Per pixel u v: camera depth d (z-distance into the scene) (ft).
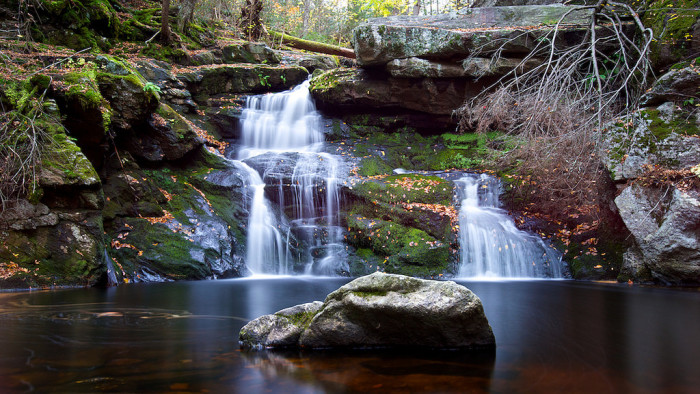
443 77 42.27
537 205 34.91
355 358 11.16
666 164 27.89
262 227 35.22
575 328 15.12
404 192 36.01
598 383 9.55
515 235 33.40
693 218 25.62
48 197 25.94
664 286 26.66
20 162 24.80
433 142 46.26
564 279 30.99
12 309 18.28
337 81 45.78
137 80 32.48
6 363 10.87
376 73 45.29
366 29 42.34
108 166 31.68
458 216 33.88
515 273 32.24
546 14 41.39
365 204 35.78
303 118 47.80
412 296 11.46
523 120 34.68
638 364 10.90
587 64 39.29
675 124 28.91
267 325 12.50
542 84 33.91
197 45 53.42
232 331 14.32
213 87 48.47
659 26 34.78
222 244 31.99
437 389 9.10
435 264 31.78
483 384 9.41
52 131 26.63
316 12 89.86
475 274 31.89
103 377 9.87
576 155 30.30
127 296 21.90
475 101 42.55
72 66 31.89
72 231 25.82
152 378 9.82
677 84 29.73
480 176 38.04
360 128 47.14
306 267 34.35
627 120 30.58
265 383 9.49
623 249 30.86
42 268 24.82
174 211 32.71
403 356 11.33
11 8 39.24
